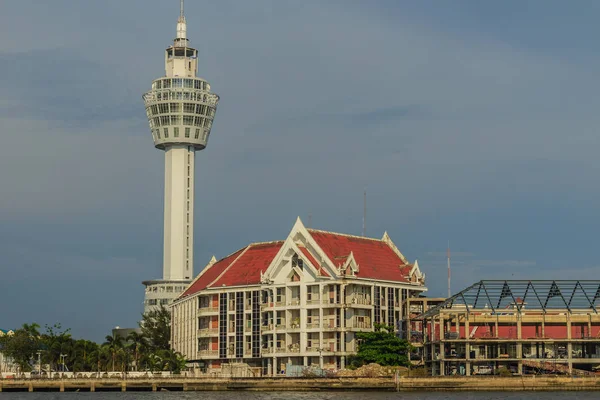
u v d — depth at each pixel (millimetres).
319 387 194125
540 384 188625
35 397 184875
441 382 189500
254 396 175875
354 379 192375
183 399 168375
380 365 199625
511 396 169375
